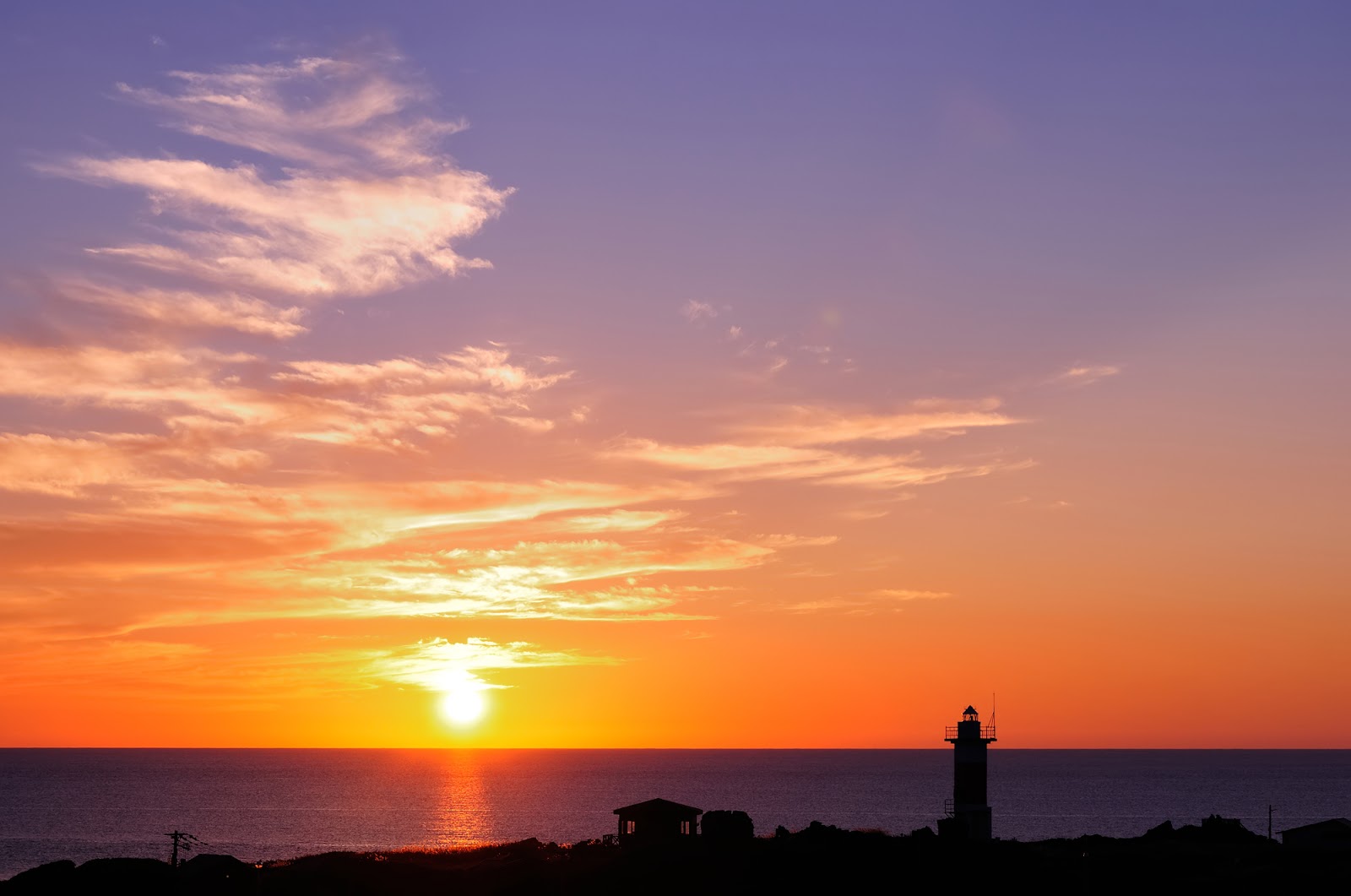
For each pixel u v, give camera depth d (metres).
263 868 108.50
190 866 104.31
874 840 113.19
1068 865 104.94
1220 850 116.88
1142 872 102.50
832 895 94.94
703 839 114.25
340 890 98.62
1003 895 94.88
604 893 96.69
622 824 119.38
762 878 99.44
